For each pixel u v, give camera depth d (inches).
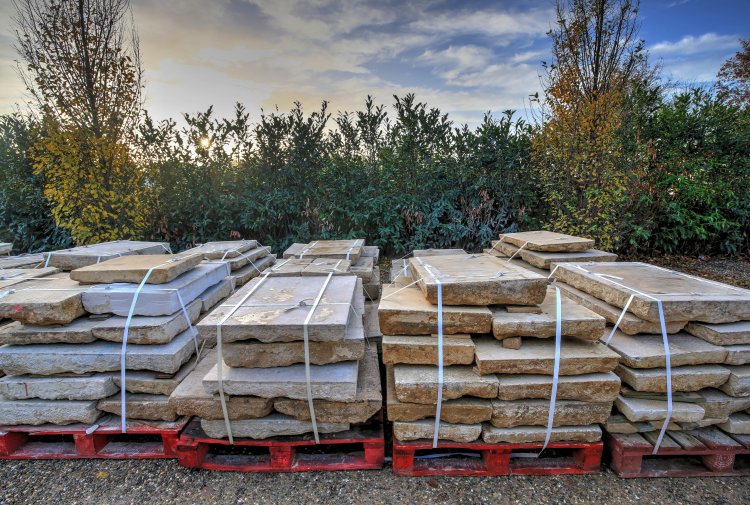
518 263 147.9
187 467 87.1
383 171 256.8
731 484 80.5
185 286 100.1
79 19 208.1
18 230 262.4
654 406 79.3
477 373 81.0
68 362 87.1
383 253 272.8
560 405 79.1
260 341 79.0
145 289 93.4
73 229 209.8
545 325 79.1
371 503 77.7
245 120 244.5
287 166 247.3
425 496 79.1
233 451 91.5
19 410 88.0
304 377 79.0
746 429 80.8
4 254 172.6
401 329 83.0
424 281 85.0
